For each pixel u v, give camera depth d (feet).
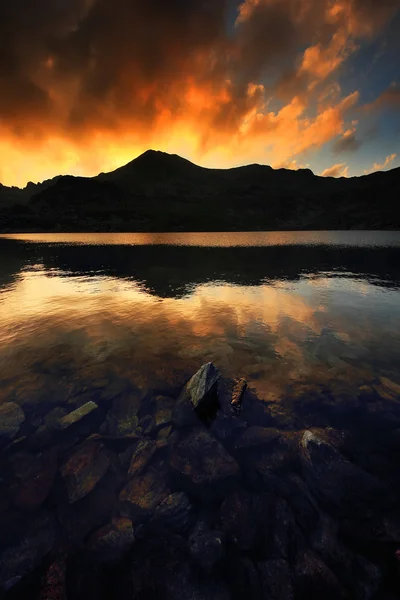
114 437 25.55
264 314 60.49
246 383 33.12
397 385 33.30
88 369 37.24
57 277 107.14
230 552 17.11
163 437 25.75
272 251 221.46
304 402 30.09
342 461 21.71
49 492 20.30
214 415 28.09
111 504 19.70
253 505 19.69
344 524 18.34
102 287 88.33
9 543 17.04
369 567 16.05
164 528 18.29
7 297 74.74
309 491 20.45
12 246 269.85
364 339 46.78
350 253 200.23
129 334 49.26
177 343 45.57
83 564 16.35
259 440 25.13
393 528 17.83
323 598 15.06
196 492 20.68
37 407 29.40
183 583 15.56
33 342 45.68
